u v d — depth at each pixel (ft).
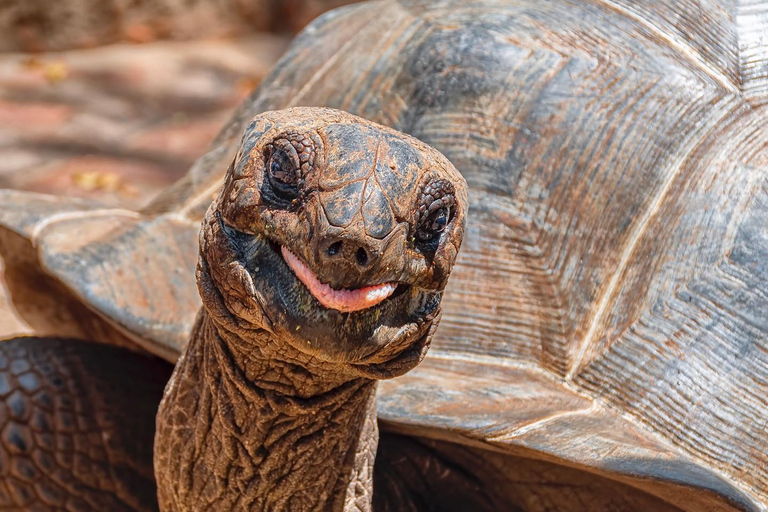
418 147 7.06
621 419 8.80
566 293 9.42
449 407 8.45
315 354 6.68
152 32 35.60
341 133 6.66
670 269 9.37
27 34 33.91
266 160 6.84
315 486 8.44
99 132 28.30
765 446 8.79
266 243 6.83
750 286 9.26
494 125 10.00
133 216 11.68
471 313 9.41
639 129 9.98
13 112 28.99
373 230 6.37
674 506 8.78
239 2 36.86
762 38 10.90
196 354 8.39
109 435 10.43
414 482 9.57
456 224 7.11
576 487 9.19
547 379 9.09
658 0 11.10
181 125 29.50
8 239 11.62
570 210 9.68
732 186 9.64
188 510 8.71
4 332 16.84
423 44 10.73
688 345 9.07
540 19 10.85
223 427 8.17
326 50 11.97
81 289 9.82
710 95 10.27
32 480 10.09
